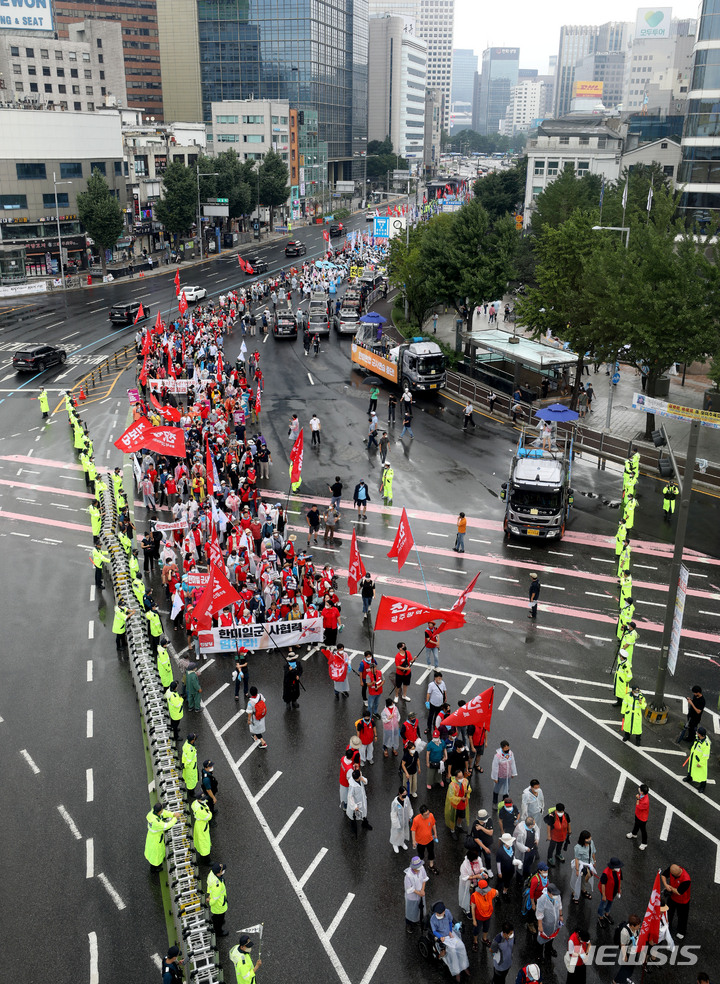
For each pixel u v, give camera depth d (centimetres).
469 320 6394
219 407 4641
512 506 3394
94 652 2625
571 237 4994
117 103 13238
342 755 2152
